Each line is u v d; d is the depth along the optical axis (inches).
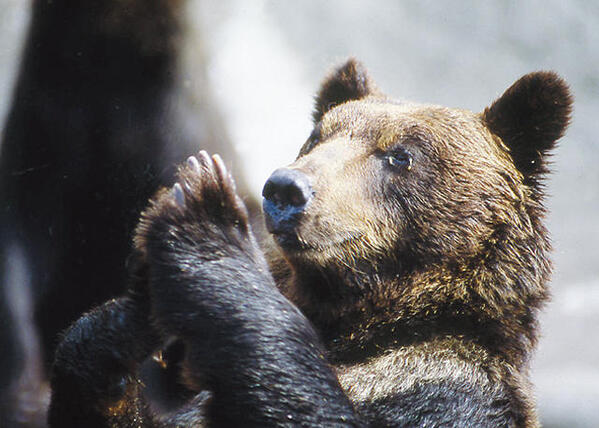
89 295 579.2
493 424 379.2
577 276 911.7
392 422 378.0
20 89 561.0
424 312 410.6
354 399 385.4
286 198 387.9
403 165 414.0
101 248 574.9
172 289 356.2
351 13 1155.3
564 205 1027.3
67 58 555.8
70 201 566.6
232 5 652.7
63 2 552.1
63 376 383.2
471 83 1158.3
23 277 561.9
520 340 407.2
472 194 411.8
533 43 1200.2
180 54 573.6
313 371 355.9
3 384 560.1
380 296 412.2
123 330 374.6
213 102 600.7
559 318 846.5
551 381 762.2
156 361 418.6
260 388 347.3
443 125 422.0
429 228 410.3
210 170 369.1
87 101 561.0
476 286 406.3
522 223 413.1
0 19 796.0
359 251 404.8
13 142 560.4
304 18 1119.0
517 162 426.6
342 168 407.8
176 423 394.9
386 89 1132.5
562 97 421.7
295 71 931.3
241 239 371.2
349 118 432.8
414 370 391.2
